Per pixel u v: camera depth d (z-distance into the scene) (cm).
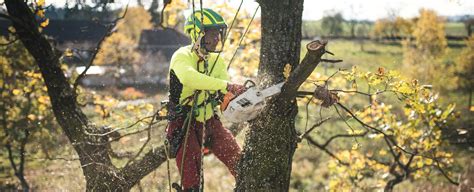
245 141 428
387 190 891
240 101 379
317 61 356
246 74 854
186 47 448
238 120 387
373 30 8581
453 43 6731
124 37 3944
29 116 1015
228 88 396
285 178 422
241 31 862
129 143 767
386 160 1520
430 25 4309
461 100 3244
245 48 852
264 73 418
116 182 593
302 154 1906
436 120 842
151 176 756
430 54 4122
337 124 2203
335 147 1930
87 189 614
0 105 1095
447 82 3481
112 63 3844
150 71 4041
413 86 463
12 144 1138
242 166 426
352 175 911
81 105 778
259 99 377
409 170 891
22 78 1093
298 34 418
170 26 842
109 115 875
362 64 5100
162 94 3005
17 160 1418
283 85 379
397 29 8206
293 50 415
